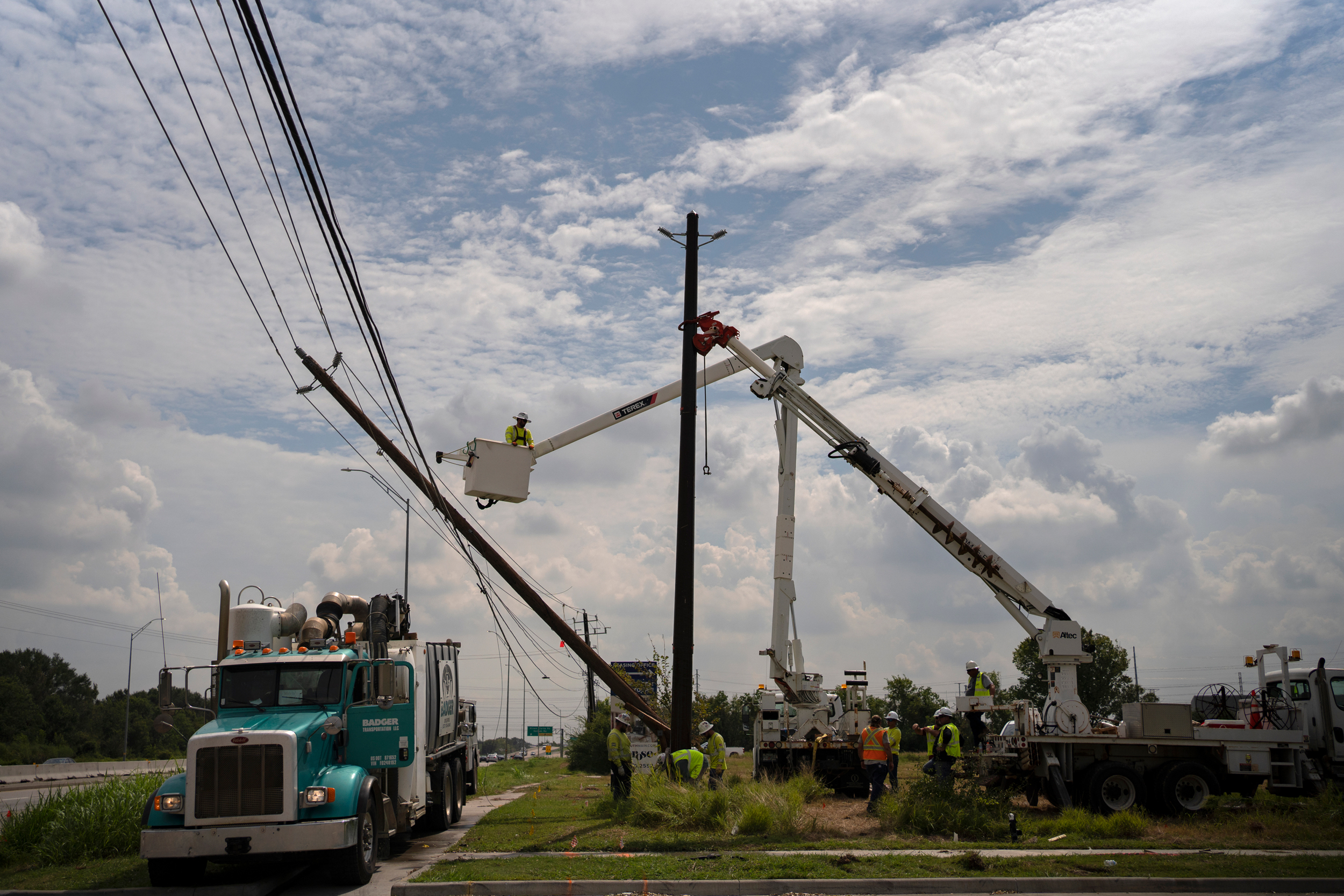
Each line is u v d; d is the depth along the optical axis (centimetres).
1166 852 1174
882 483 1950
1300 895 975
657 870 1049
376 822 1232
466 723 1917
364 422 1791
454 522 1853
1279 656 1953
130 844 1358
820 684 2055
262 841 1052
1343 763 1856
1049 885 988
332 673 1262
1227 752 1683
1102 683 4512
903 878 993
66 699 10438
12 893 1048
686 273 1894
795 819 1402
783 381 2009
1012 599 1877
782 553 2044
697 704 3759
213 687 1282
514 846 1302
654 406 2086
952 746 1638
